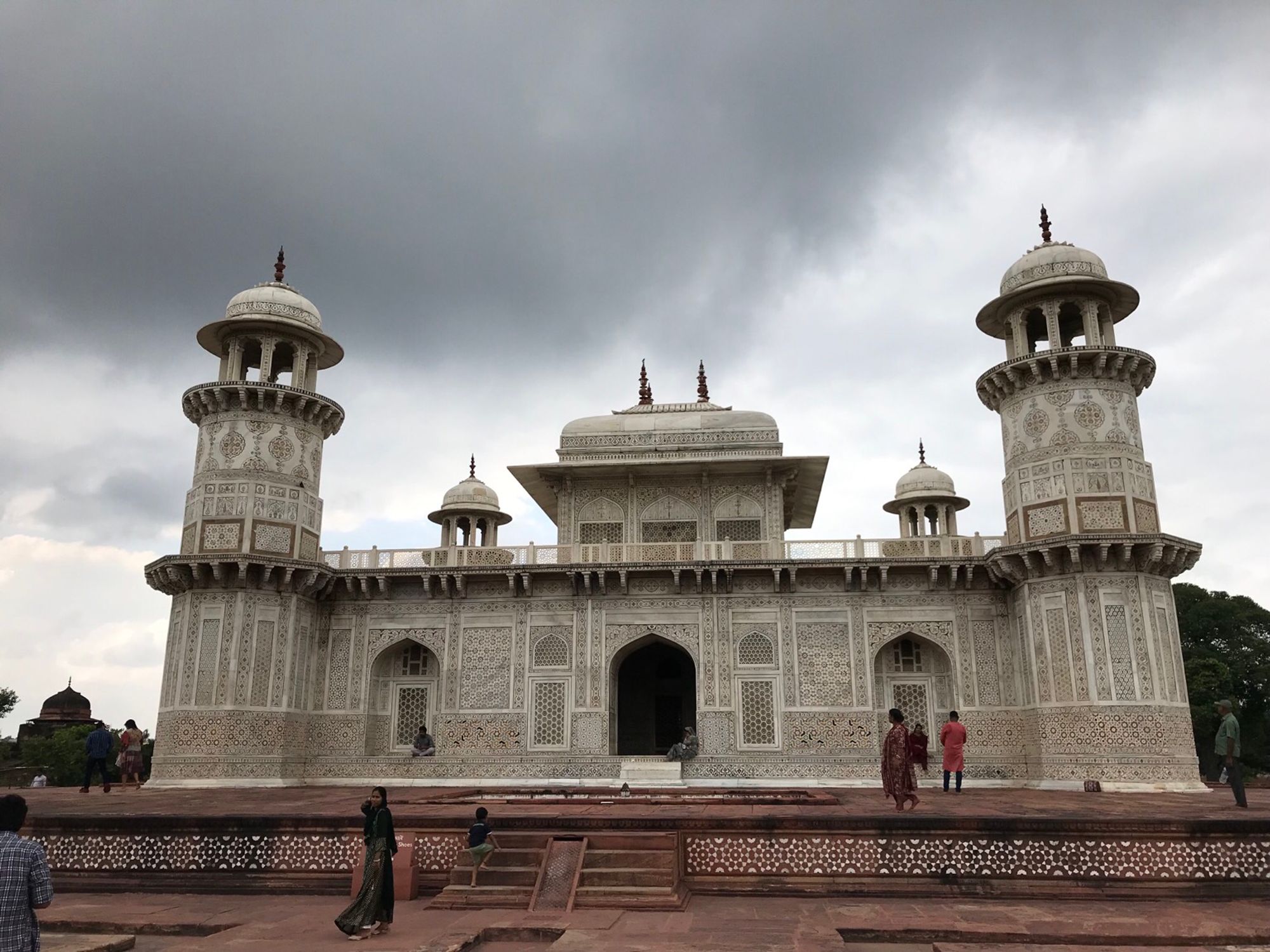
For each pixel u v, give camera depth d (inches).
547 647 824.3
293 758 792.9
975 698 778.2
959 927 299.0
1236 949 276.1
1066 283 749.3
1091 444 727.7
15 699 1996.8
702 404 989.2
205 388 800.3
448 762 805.9
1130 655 685.3
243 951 272.8
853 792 663.1
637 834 375.9
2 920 195.3
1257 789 749.3
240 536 778.2
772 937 287.6
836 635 802.8
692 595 822.5
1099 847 360.5
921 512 1073.5
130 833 403.5
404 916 329.4
